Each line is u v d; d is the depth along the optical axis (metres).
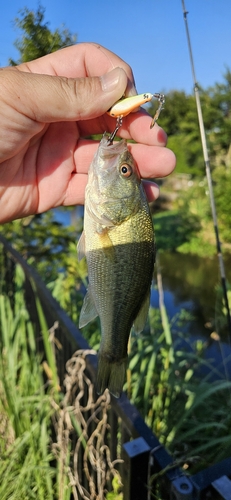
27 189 0.26
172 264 1.15
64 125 0.25
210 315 0.73
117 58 0.23
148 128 0.23
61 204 0.27
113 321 0.21
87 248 0.21
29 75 0.19
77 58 0.23
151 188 0.24
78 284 0.63
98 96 0.19
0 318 0.42
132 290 0.21
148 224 0.21
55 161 0.26
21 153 0.24
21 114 0.19
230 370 0.49
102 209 0.21
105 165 0.21
